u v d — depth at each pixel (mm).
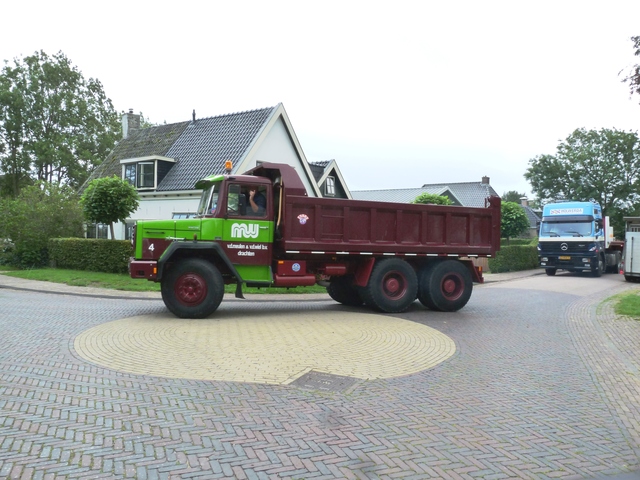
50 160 46250
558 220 25609
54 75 48031
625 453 4773
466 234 13531
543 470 4371
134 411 5434
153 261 11117
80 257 20797
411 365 7652
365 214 12336
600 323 11680
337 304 14328
